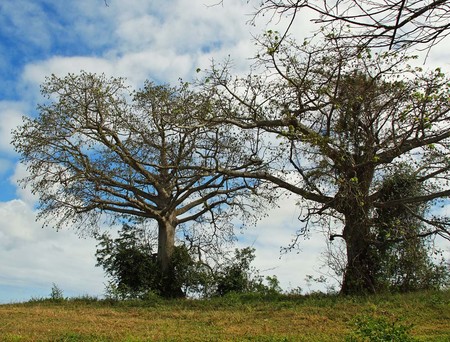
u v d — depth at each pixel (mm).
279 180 23031
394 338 9531
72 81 27781
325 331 14938
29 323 16688
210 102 21812
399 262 21891
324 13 5152
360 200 20406
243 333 14664
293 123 21000
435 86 18594
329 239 22891
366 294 21375
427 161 21484
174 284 28547
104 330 15219
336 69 16781
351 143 20766
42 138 27438
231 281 29031
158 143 29094
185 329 15602
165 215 29578
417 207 22344
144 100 28219
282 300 22516
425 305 18156
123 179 28719
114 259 28422
